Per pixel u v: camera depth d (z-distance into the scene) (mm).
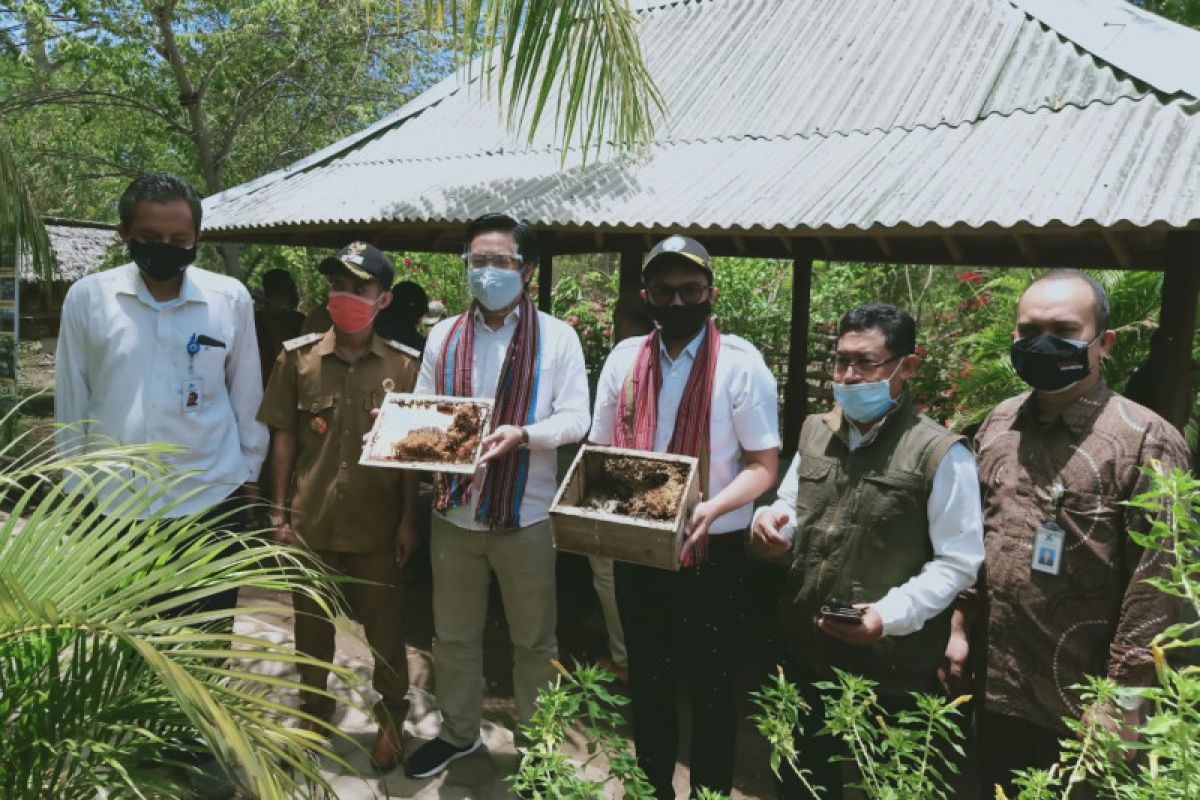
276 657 1492
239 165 13891
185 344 2717
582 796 1384
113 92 13117
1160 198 3170
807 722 2283
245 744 1307
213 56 12641
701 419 2475
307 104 13617
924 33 5117
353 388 3023
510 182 5164
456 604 3066
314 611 3066
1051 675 1992
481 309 3012
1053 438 2062
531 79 3332
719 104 5355
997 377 6051
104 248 11570
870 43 5258
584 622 4996
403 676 3129
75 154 13891
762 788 3363
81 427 2699
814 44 5508
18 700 1493
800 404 6805
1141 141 3572
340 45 13102
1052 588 1989
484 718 3857
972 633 2342
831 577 2193
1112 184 3320
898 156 4137
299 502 3057
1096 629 1946
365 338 3072
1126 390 3658
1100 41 4340
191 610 2348
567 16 3262
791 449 6762
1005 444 2160
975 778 3256
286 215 5863
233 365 2912
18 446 6352
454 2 3008
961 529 2057
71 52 11539
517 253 2869
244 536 1720
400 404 2705
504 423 2879
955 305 8219
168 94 13203
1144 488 1877
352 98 13438
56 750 1503
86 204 16891
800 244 6543
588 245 6301
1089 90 4082
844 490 2215
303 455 3061
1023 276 6801
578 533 2174
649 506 2182
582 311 8641
